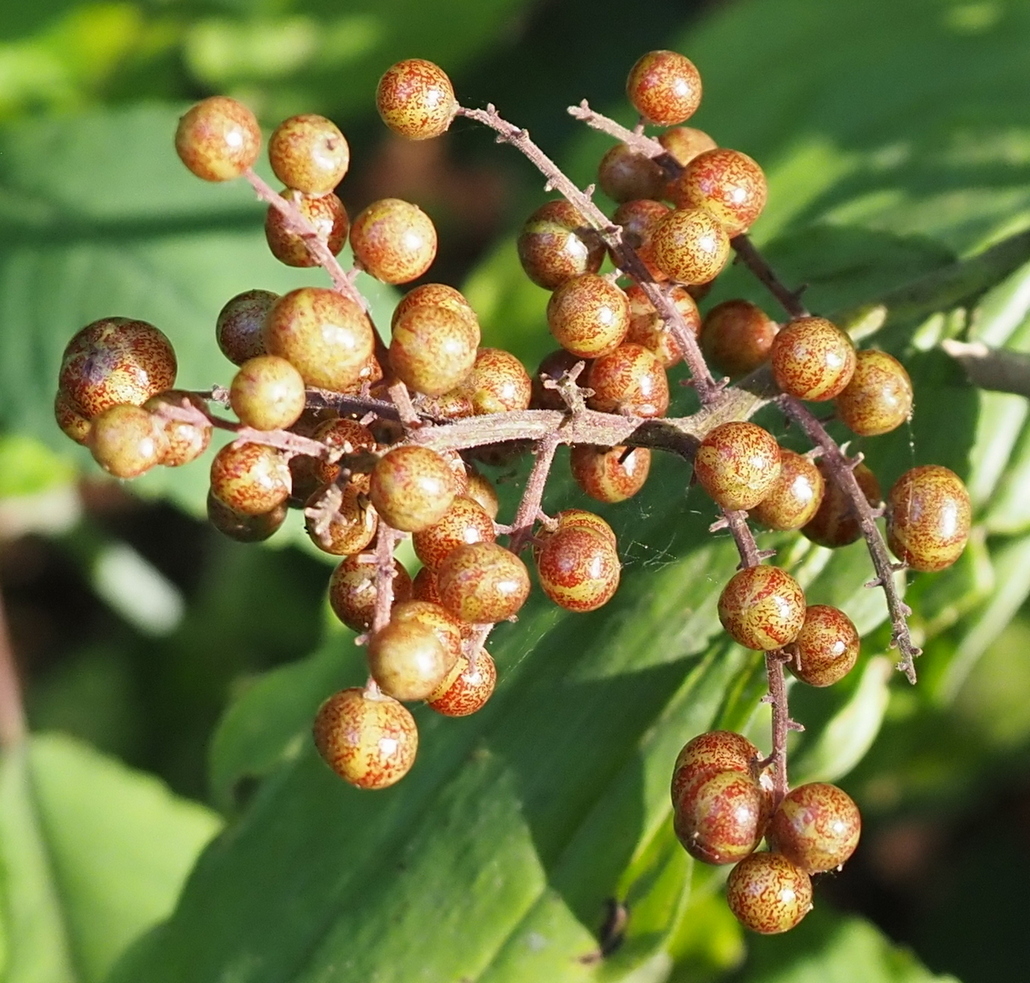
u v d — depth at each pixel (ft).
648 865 0.74
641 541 0.76
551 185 0.66
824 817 0.63
